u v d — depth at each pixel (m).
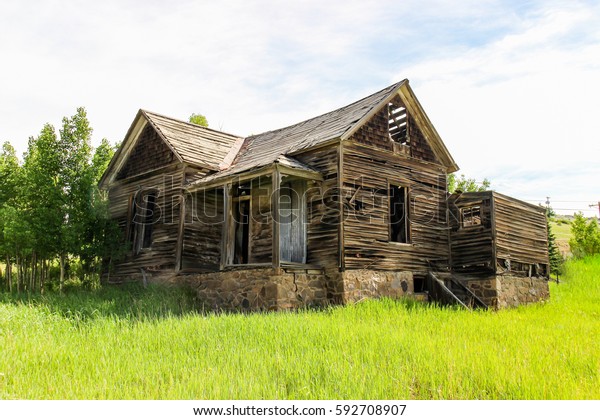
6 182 19.81
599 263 36.81
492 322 12.68
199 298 16.70
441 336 10.31
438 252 19.25
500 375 7.32
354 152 16.78
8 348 8.43
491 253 18.97
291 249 16.94
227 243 16.31
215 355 8.49
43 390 6.75
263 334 9.98
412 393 7.06
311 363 7.90
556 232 63.84
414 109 19.12
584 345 10.09
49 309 12.32
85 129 19.44
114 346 9.27
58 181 18.61
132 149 21.33
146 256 19.19
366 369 7.66
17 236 17.16
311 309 14.63
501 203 19.89
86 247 18.66
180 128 20.91
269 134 22.66
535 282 21.36
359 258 16.12
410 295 17.56
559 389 6.89
